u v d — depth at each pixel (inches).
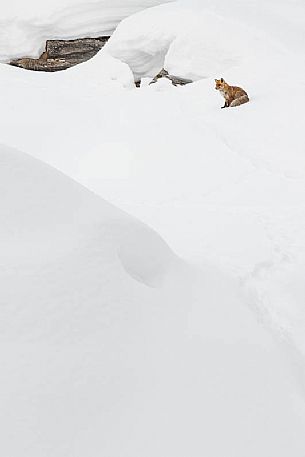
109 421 97.4
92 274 116.8
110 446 93.8
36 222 125.2
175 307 131.0
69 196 136.6
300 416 113.3
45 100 478.6
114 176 345.4
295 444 105.0
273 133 378.6
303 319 183.0
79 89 528.7
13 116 439.2
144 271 138.6
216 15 631.2
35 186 132.9
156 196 306.0
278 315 183.2
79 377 100.2
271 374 123.0
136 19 685.9
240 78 505.7
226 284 175.3
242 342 129.3
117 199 306.2
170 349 115.3
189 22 623.8
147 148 370.6
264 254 223.0
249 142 370.0
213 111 441.1
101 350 106.3
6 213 123.8
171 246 232.7
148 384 105.7
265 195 294.5
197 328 126.6
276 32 592.4
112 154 370.9
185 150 365.1
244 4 705.0
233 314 141.3
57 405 95.1
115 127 414.3
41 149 398.0
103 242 126.4
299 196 289.4
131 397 102.4
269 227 254.5
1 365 95.7
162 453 94.7
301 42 566.9
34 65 758.5
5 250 114.0
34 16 748.0
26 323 102.7
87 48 760.3
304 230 251.6
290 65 508.7
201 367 114.7
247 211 274.7
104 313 112.4
